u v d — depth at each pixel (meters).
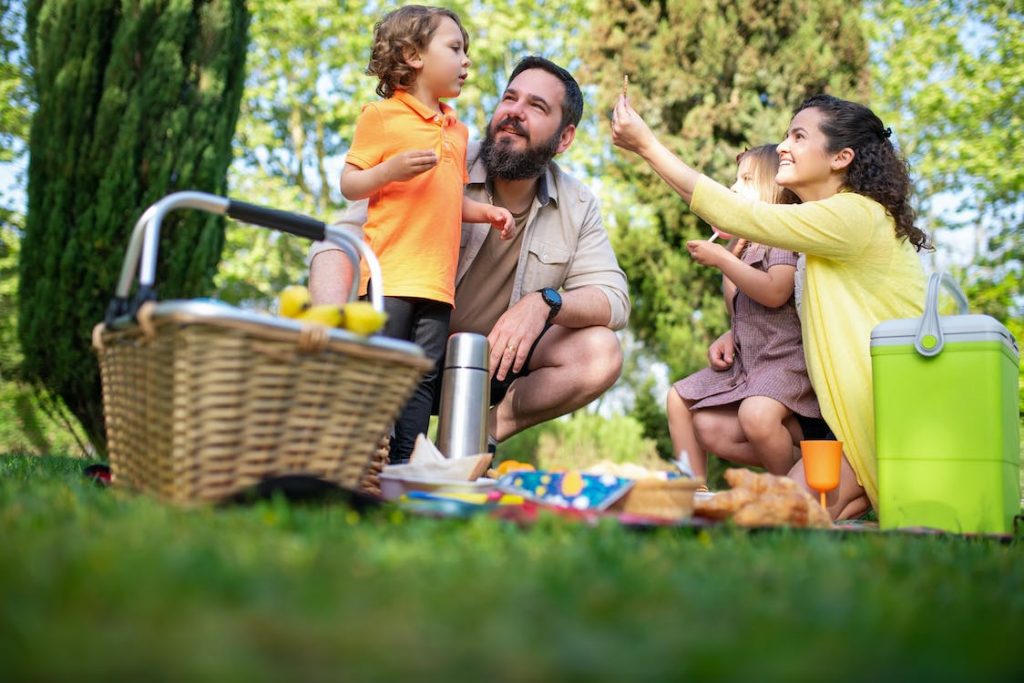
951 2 11.50
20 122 9.14
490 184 2.96
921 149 11.61
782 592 0.94
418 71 2.75
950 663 0.67
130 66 4.87
